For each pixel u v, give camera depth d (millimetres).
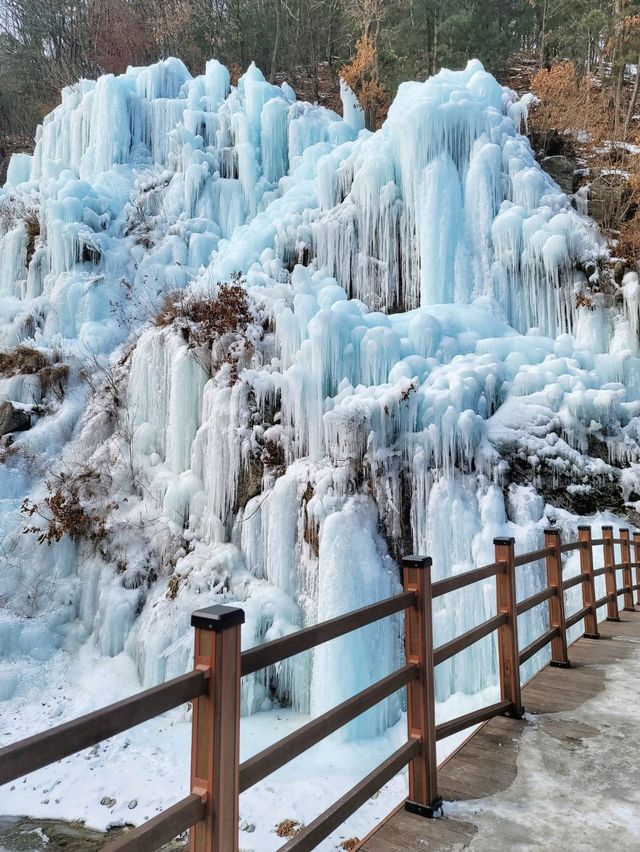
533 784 3178
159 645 8461
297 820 5789
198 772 1734
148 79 22141
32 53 36656
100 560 10312
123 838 1468
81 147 21688
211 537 9562
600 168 16219
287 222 15039
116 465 11625
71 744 1337
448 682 7621
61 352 14883
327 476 8461
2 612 9906
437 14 28578
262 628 8148
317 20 34125
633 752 3566
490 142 14047
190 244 17625
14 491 12203
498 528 8070
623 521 8695
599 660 5559
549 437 9000
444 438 8555
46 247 17375
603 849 2600
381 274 13875
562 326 12453
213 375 10570
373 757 6910
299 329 10086
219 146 20531
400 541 8406
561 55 30516
